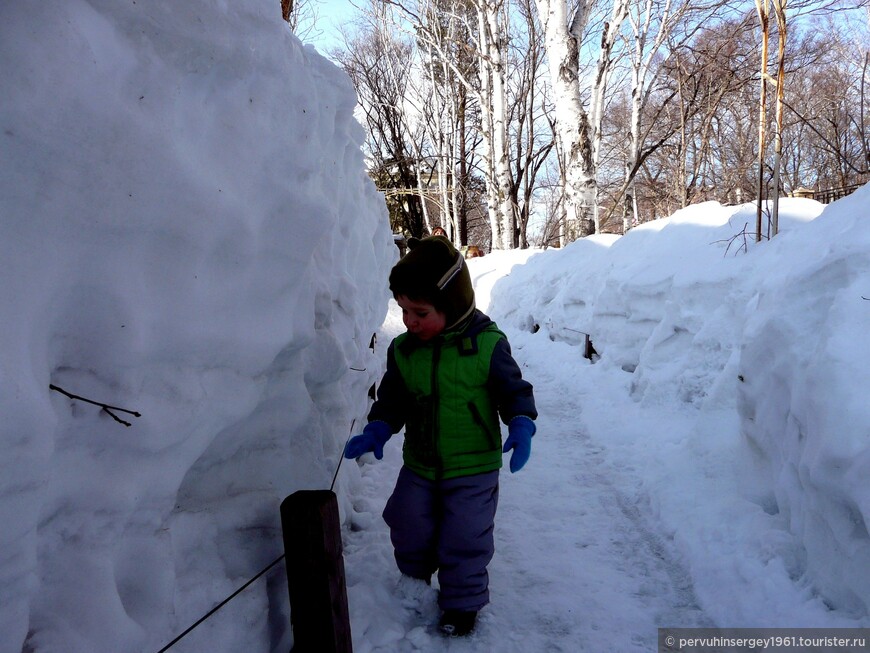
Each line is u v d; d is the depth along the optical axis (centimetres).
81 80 121
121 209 132
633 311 519
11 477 106
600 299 582
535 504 323
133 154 132
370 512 299
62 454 129
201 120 154
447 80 2067
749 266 408
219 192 154
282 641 191
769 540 238
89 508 133
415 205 2873
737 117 1997
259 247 172
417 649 210
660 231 563
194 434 158
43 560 126
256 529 191
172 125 143
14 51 112
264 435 200
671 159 2106
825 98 2056
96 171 126
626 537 286
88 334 133
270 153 174
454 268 211
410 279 206
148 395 144
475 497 218
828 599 201
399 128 2734
